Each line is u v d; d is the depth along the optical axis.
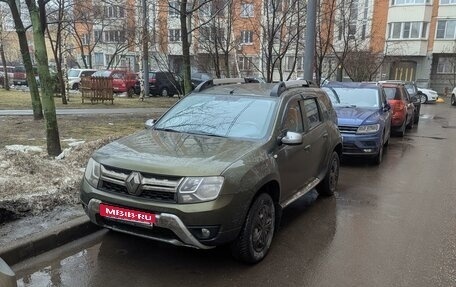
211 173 3.82
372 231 5.32
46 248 4.42
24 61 11.95
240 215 3.93
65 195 5.39
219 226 3.79
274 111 5.04
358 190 7.31
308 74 11.24
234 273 4.09
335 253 4.62
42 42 6.98
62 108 17.25
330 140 6.54
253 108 5.16
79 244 4.62
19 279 3.86
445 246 4.88
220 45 17.70
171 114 5.49
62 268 4.09
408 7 41.75
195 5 12.56
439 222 5.70
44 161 6.29
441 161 10.08
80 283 3.84
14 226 4.62
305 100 5.96
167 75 25.69
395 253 4.66
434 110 27.83
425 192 7.24
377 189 7.40
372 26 38.75
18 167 5.84
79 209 5.18
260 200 4.24
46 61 7.07
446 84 43.19
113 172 4.05
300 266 4.29
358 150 9.25
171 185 3.80
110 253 4.44
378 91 11.02
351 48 26.17
